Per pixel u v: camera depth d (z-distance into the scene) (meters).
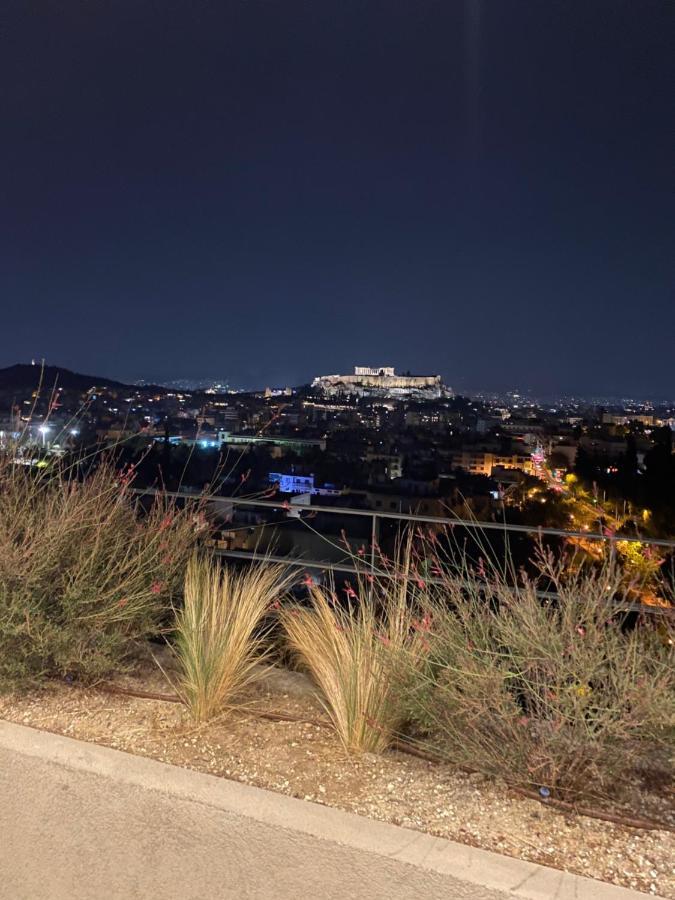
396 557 3.98
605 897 2.29
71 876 2.42
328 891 2.33
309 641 4.16
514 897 2.30
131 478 5.04
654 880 2.41
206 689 3.62
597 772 2.88
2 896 2.33
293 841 2.58
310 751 3.33
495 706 2.96
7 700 3.76
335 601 4.15
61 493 4.54
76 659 3.80
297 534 5.27
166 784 2.92
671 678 2.89
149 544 4.41
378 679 3.42
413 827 2.70
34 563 3.77
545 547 3.62
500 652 3.22
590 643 2.93
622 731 2.81
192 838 2.61
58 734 3.35
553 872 2.41
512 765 2.98
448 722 3.17
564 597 3.17
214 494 5.29
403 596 3.72
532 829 2.71
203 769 3.10
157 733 3.44
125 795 2.87
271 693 4.04
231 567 4.78
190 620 3.84
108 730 3.45
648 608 3.28
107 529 4.34
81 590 3.85
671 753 2.99
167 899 2.31
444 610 3.49
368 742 3.35
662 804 2.95
